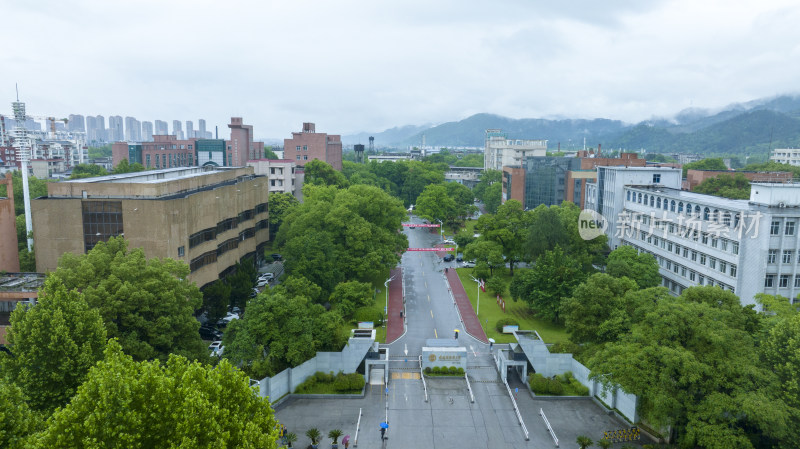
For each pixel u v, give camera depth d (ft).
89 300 164.86
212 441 93.25
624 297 213.25
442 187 554.05
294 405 191.11
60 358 138.41
